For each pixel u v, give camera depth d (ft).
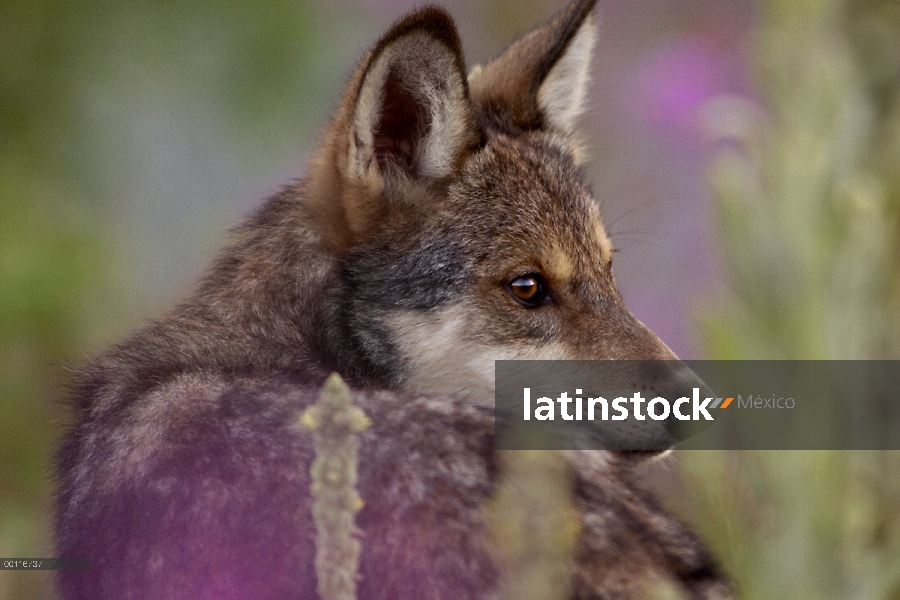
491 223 29.01
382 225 28.22
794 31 27.63
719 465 26.71
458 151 29.09
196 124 58.34
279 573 20.21
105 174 53.62
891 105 28.63
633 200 62.34
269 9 57.41
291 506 20.40
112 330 47.65
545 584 16.47
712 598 21.88
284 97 57.47
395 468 20.42
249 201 55.26
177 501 21.30
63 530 25.39
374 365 27.94
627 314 30.14
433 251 28.35
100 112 55.01
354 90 27.76
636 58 67.15
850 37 28.86
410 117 28.89
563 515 17.47
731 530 26.05
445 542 19.70
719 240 27.32
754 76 29.48
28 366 45.19
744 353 26.37
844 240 26.32
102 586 22.16
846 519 25.63
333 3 62.59
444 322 28.22
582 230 30.48
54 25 52.85
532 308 29.12
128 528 21.88
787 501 25.85
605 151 63.93
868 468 26.53
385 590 19.66
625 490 23.52
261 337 27.35
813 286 26.08
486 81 34.60
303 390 22.75
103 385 26.55
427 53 27.81
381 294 27.96
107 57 54.80
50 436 41.68
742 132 27.81
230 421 21.88
